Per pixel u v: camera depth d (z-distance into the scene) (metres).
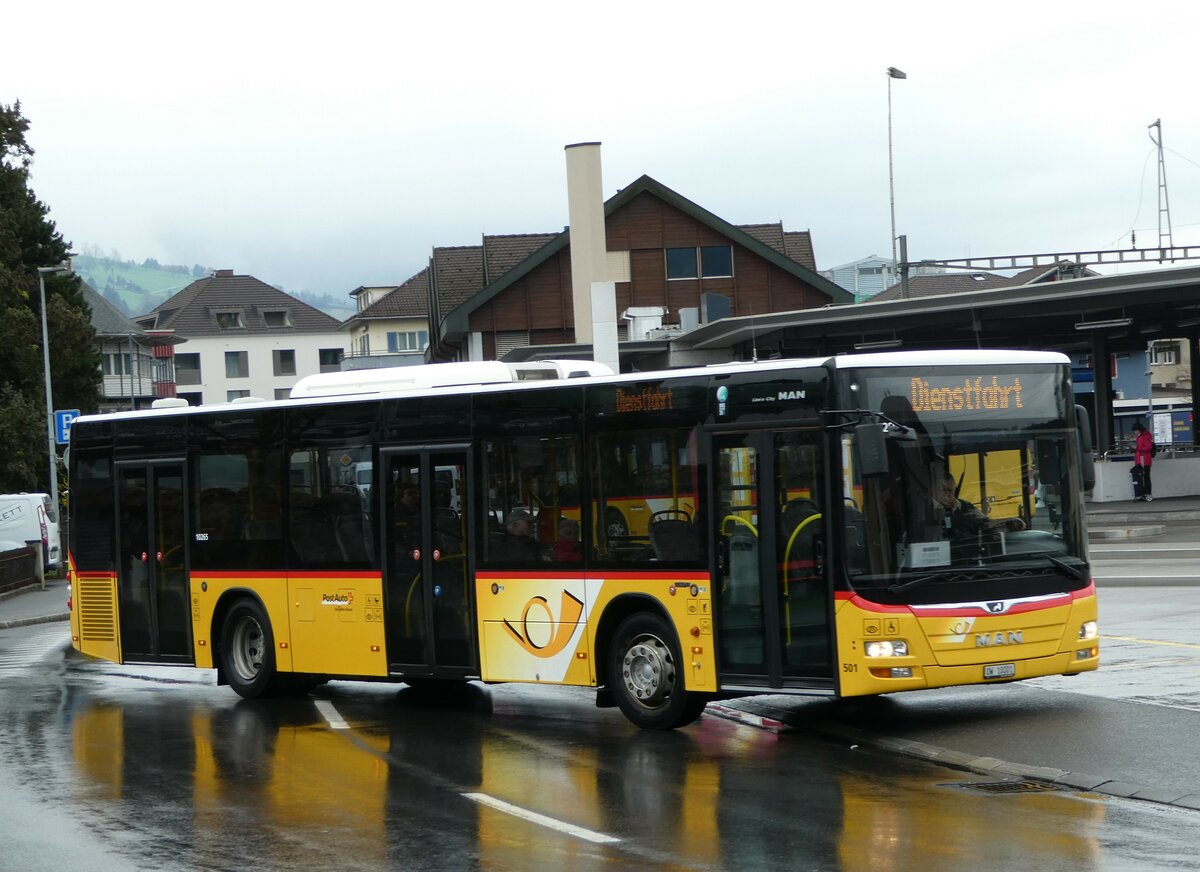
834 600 12.23
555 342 62.50
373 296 144.50
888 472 12.20
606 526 13.69
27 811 10.34
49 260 68.12
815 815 9.54
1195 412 54.28
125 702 16.66
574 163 36.00
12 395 52.50
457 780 11.13
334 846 9.00
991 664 12.31
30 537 45.38
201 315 148.62
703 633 12.98
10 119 52.75
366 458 15.70
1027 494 12.77
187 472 17.45
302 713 15.38
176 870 8.49
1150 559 28.28
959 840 8.73
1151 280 38.28
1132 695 13.52
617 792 10.49
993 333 48.62
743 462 12.83
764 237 73.31
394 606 15.39
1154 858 8.20
